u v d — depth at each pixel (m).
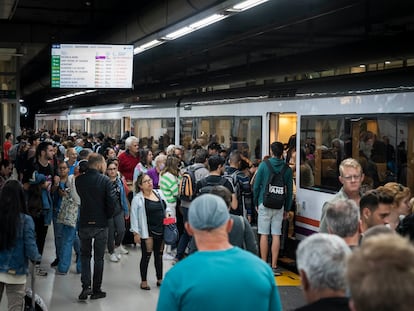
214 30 13.93
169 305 2.77
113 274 7.85
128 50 12.14
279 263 8.41
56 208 8.06
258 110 9.90
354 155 7.59
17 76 14.81
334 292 2.38
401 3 11.12
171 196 8.19
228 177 7.84
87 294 6.70
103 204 6.67
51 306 6.47
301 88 8.80
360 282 1.59
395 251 1.60
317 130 8.34
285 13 12.73
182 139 13.57
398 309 1.52
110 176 8.39
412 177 6.71
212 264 2.80
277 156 7.79
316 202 8.29
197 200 2.97
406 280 1.54
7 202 4.80
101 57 12.12
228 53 18.42
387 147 7.05
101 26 16.25
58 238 8.08
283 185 7.74
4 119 14.85
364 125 7.44
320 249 2.42
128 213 8.85
